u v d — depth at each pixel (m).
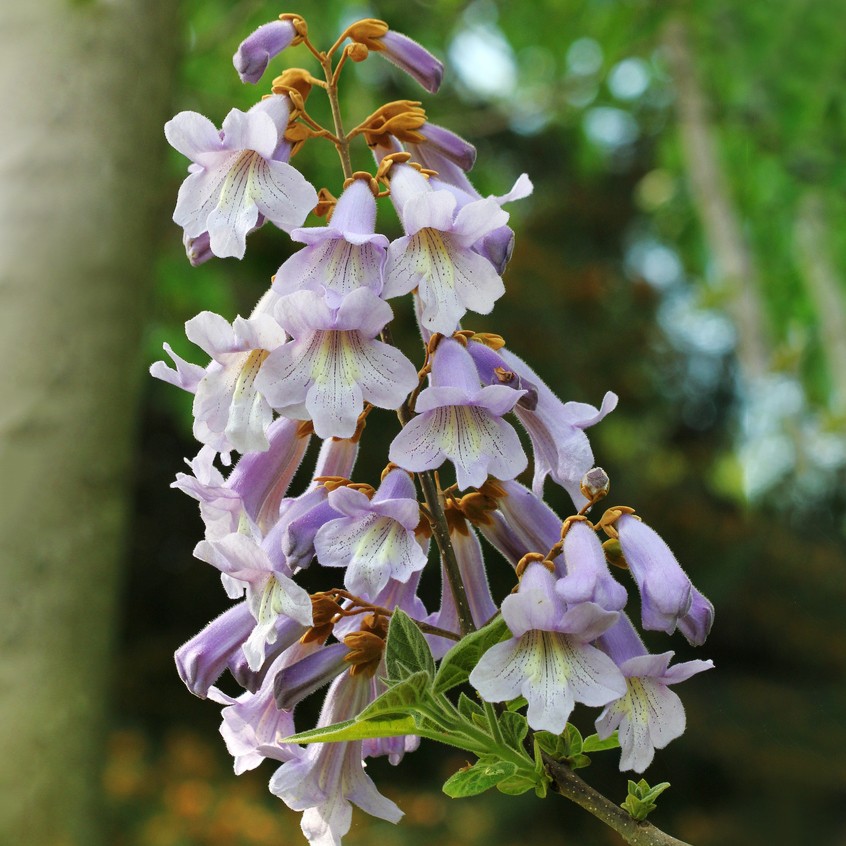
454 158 0.65
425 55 0.65
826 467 2.10
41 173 0.91
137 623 3.90
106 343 0.91
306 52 1.79
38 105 0.92
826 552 4.09
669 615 0.56
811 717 3.70
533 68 2.11
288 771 0.64
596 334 4.18
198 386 0.60
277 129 0.62
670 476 4.33
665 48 1.89
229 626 0.63
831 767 3.63
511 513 0.64
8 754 0.84
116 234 0.92
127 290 0.93
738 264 1.82
